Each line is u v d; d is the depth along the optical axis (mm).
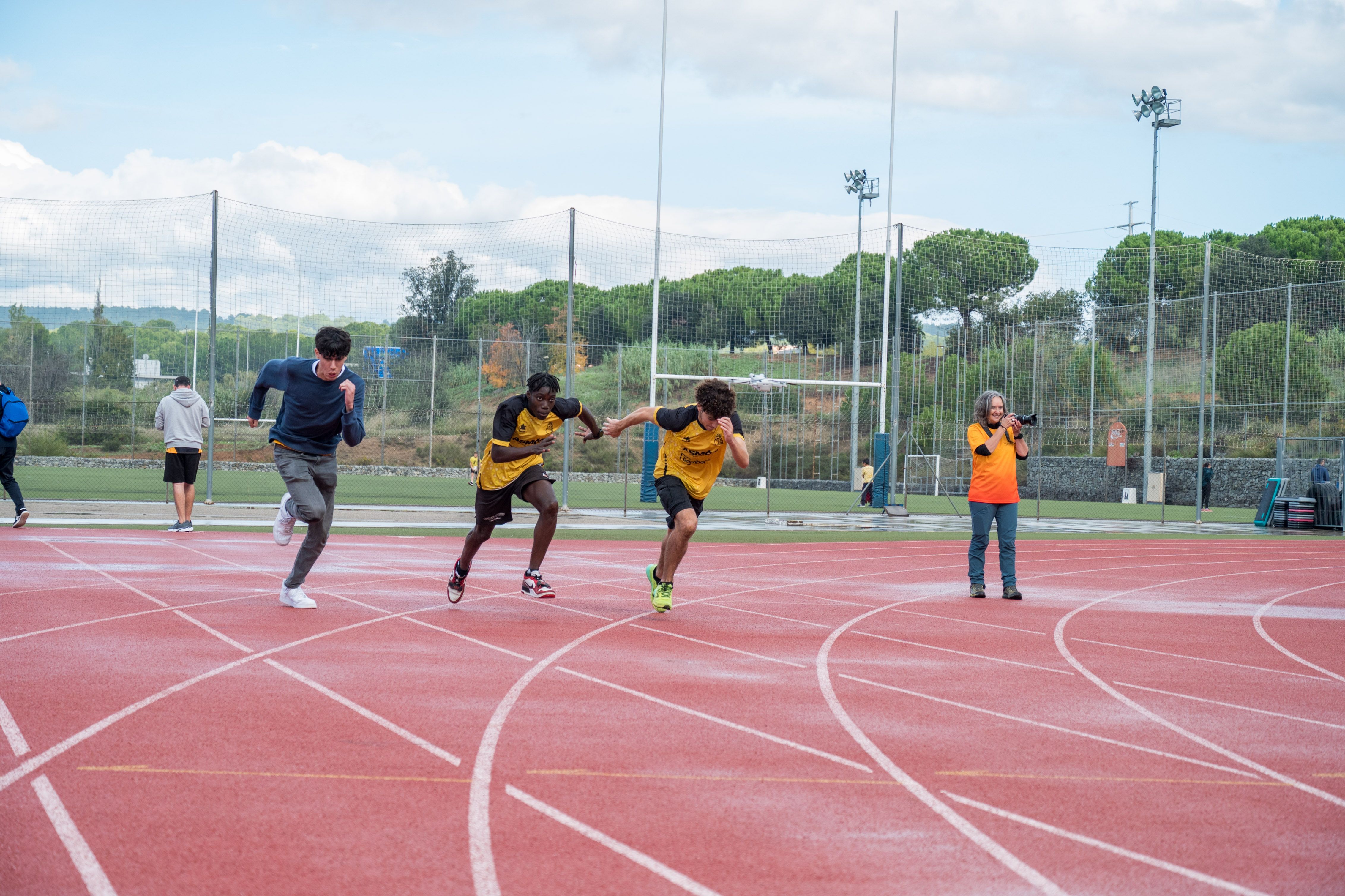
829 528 19750
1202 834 3861
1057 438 44500
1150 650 7875
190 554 12039
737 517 22031
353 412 8000
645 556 13516
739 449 8297
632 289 47906
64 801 3891
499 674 6250
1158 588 12055
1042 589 11688
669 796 4133
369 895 3145
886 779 4422
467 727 5047
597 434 8992
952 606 9992
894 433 24469
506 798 4047
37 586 9281
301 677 6008
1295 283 55531
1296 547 18859
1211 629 9047
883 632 8305
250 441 40000
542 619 8391
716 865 3445
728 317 47812
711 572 12289
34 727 4848
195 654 6570
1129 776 4570
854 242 40125
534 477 8594
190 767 4324
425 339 42375
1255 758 4922
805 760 4672
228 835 3598
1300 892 3350
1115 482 41375
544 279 38844
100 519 15961
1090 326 44031
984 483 10602
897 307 24703
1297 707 6062
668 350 47750
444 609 8695
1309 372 37844
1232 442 39156
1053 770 4625
